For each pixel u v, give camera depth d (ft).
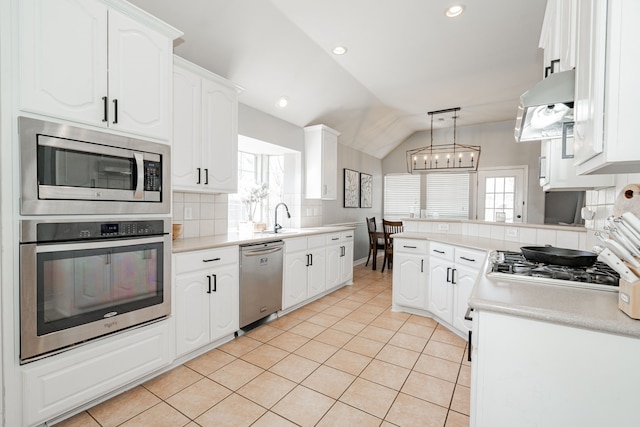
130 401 6.08
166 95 6.63
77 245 5.26
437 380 6.91
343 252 14.44
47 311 4.96
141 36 6.15
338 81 12.16
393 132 20.35
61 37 5.04
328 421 5.61
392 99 14.90
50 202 4.94
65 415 5.50
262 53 9.36
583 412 3.23
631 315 3.09
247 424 5.52
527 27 8.76
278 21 8.23
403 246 11.18
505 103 15.58
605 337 3.12
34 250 4.80
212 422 5.55
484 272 5.13
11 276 4.67
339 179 18.38
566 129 4.38
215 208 10.63
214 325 8.16
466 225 11.14
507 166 19.25
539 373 3.39
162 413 5.75
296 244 11.36
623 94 2.55
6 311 4.63
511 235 9.50
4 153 4.58
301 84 11.56
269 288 10.07
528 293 3.96
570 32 4.29
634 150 2.54
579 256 5.03
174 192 9.31
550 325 3.33
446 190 21.44
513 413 3.51
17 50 4.65
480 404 3.66
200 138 8.49
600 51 2.68
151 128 6.34
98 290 5.57
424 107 16.26
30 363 4.84
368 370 7.31
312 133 14.74
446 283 9.65
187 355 7.69
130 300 6.06
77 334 5.31
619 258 3.38
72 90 5.18
